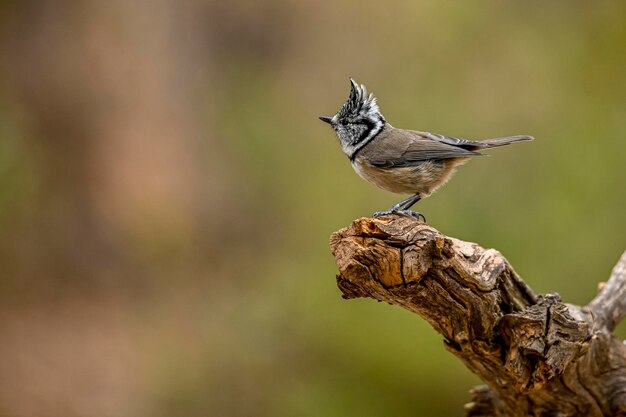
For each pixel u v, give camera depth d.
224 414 13.37
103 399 13.73
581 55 15.12
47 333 15.09
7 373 14.13
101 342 14.79
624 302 7.21
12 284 15.88
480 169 13.57
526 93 14.87
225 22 18.09
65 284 16.05
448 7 15.92
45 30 16.86
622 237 13.06
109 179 16.55
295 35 17.86
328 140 16.09
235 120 17.16
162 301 15.74
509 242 12.87
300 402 12.81
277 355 13.59
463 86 15.24
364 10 16.95
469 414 7.39
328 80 17.06
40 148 16.55
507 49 15.48
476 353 6.29
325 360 12.88
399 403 12.33
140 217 16.47
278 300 13.90
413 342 12.28
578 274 12.78
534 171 13.79
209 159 17.02
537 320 5.88
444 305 5.94
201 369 13.89
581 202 13.28
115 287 16.06
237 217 16.47
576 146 13.91
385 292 5.86
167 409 13.61
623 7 15.36
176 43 17.56
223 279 15.92
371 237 5.62
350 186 14.25
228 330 14.28
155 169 16.72
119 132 16.73
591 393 6.84
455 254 5.70
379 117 8.95
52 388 13.88
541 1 15.79
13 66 16.77
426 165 8.55
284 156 16.45
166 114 17.16
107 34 16.92
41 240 16.22
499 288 6.07
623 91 14.69
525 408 6.90
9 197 16.17
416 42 15.98
